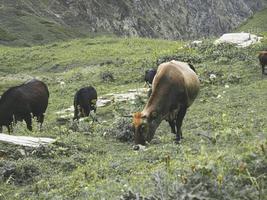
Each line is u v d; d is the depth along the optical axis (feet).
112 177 34.06
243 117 51.16
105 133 48.93
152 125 38.37
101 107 70.13
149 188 27.12
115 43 150.71
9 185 36.42
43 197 32.94
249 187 23.24
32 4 399.85
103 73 94.53
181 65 42.24
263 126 43.70
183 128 50.57
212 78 76.54
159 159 35.94
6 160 40.22
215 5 650.43
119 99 72.74
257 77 76.79
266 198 22.68
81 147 44.24
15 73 125.70
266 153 26.21
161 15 533.14
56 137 47.98
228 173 24.80
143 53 125.70
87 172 36.06
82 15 433.07
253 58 86.48
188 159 30.99
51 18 397.19
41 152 41.60
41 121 59.00
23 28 268.62
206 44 101.35
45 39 261.65
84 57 129.80
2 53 147.23
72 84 95.04
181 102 40.32
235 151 29.50
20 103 54.24
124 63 106.11
